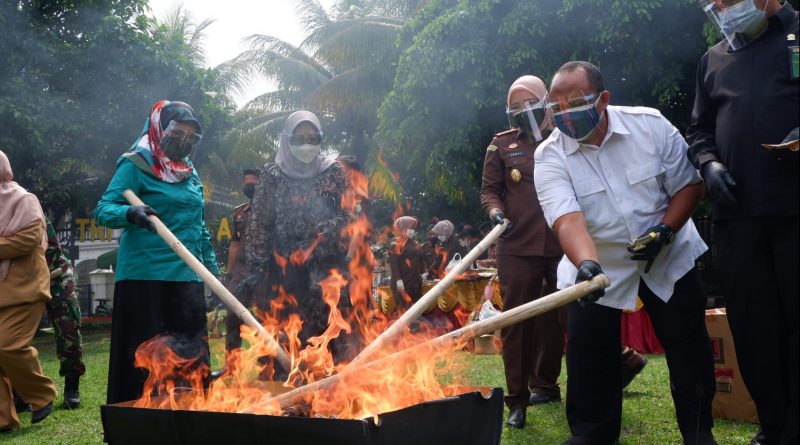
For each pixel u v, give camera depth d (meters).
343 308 4.44
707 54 3.30
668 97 11.38
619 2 10.90
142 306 4.25
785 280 3.01
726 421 4.24
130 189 4.25
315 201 4.42
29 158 15.12
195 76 16.25
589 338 3.44
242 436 2.54
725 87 3.13
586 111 3.15
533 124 4.40
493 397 2.92
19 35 14.53
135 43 15.44
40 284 5.08
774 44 3.02
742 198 3.06
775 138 2.98
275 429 2.47
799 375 3.01
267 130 22.47
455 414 2.72
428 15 13.90
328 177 4.49
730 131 3.09
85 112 15.15
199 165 18.06
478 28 12.54
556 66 12.13
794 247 2.97
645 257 3.17
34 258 5.09
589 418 3.49
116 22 15.17
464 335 2.84
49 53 14.78
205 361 4.43
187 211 4.45
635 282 3.38
